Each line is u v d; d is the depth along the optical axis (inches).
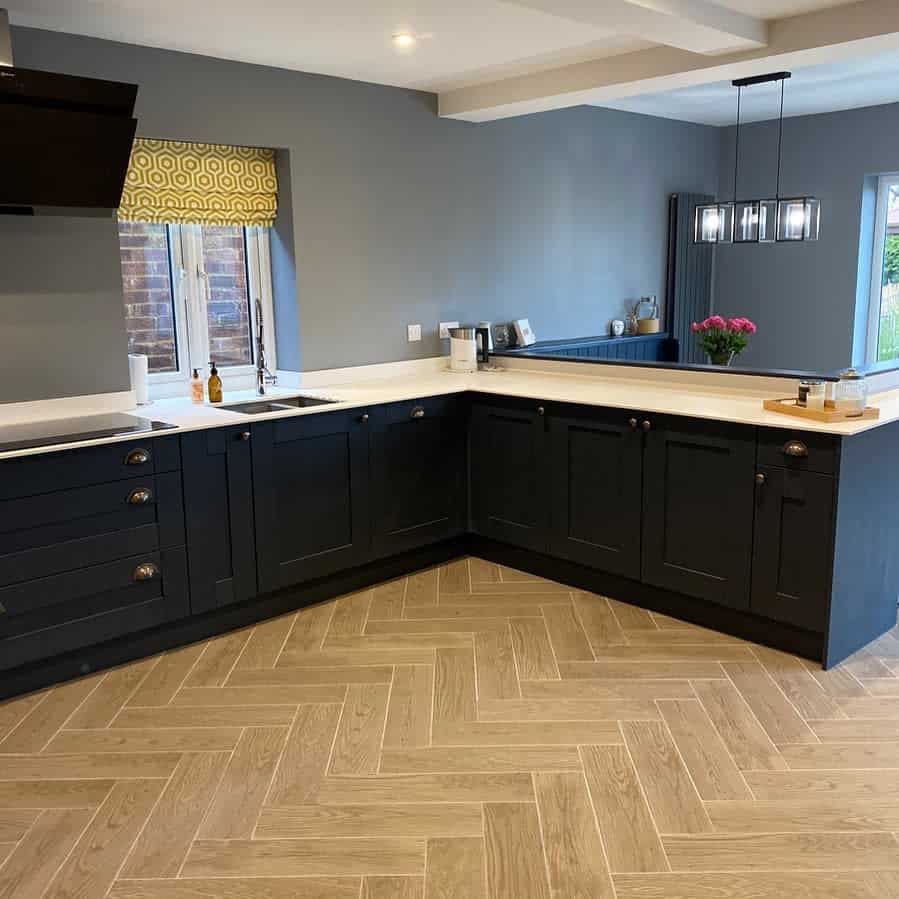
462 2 122.5
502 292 209.9
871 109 242.2
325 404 153.4
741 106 237.8
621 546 146.9
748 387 150.2
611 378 172.4
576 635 136.9
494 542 173.6
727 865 83.4
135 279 156.3
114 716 114.0
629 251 248.4
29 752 105.4
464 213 197.0
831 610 121.0
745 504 128.1
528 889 80.5
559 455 154.3
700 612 139.6
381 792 96.1
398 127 180.1
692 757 101.8
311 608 151.1
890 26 128.3
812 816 90.7
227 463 135.5
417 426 163.0
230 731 109.7
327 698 117.8
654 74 153.3
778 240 194.2
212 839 88.6
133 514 125.6
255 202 163.2
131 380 147.6
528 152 211.0
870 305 261.4
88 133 115.7
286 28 133.3
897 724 108.5
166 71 144.3
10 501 113.3
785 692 117.0
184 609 133.6
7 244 128.0
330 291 172.2
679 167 262.5
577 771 99.4
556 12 119.3
